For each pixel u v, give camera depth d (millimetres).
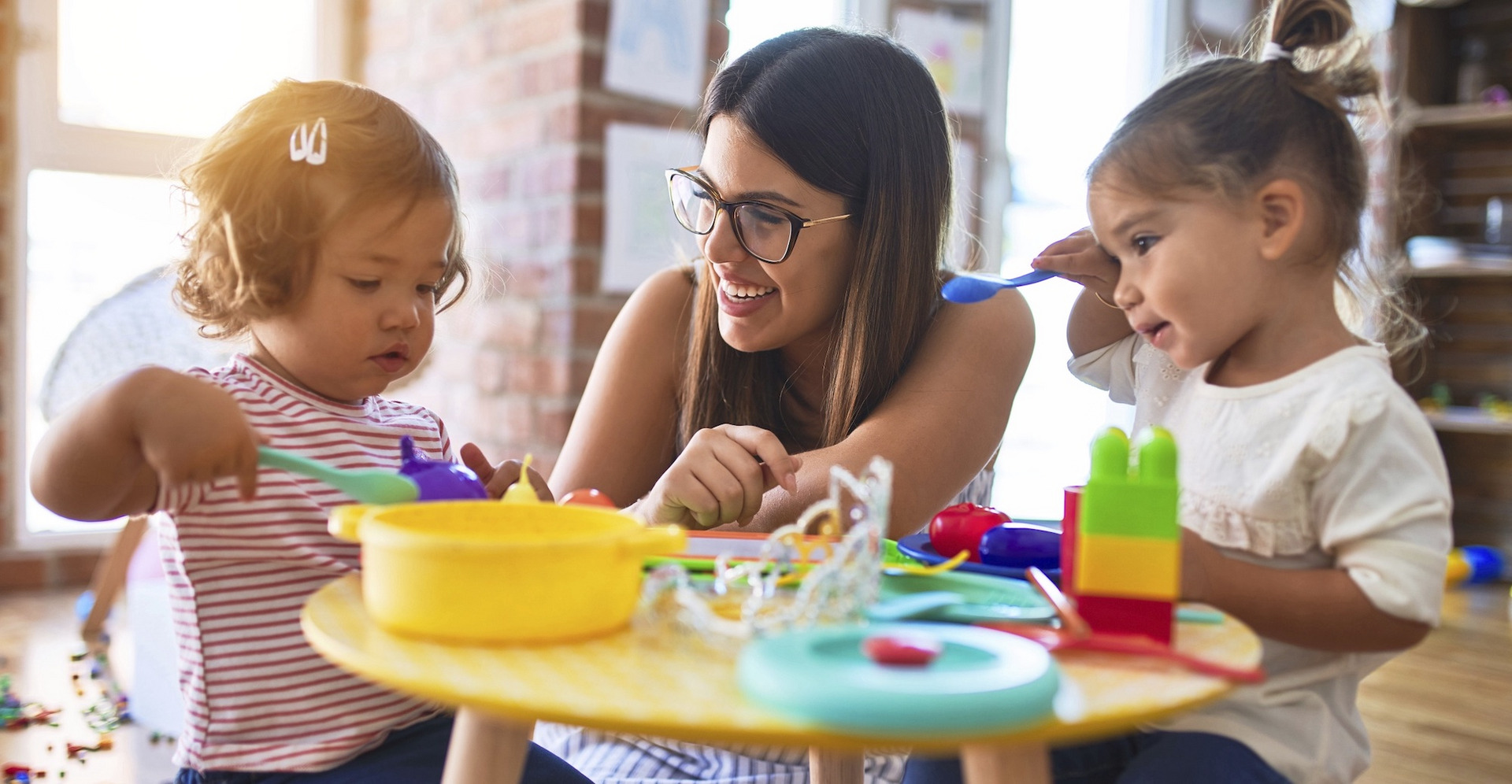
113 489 631
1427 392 3275
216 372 814
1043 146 3439
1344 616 655
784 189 956
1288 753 713
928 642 442
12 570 2383
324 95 824
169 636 1557
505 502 578
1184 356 759
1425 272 3053
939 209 1042
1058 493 3449
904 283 1013
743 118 962
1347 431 701
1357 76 819
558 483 1150
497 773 508
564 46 2246
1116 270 863
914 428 971
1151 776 692
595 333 2283
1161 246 745
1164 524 524
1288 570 675
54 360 1834
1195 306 739
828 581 512
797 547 620
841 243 997
